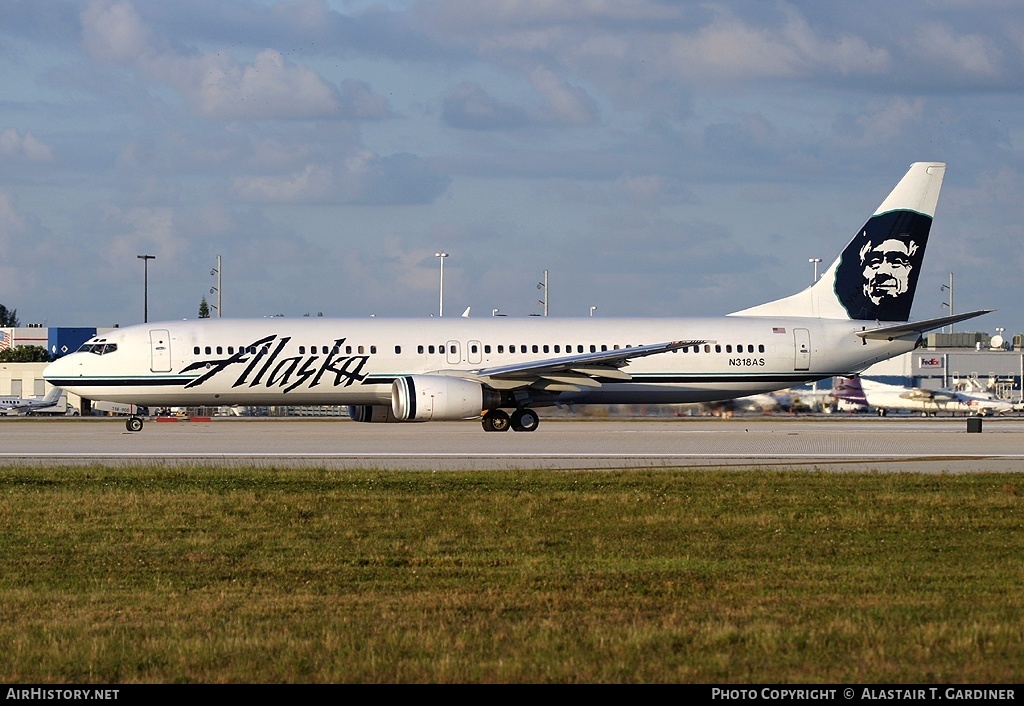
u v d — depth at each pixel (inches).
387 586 1638.8
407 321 5167.3
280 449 3969.0
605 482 2851.9
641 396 5226.4
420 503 2471.7
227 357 4926.2
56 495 2571.4
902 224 5457.7
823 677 1160.8
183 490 2667.3
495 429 5034.5
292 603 1513.3
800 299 5492.1
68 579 1700.3
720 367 5265.8
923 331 5438.0
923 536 2069.4
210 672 1191.6
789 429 5403.5
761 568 1764.3
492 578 1696.6
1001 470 3260.3
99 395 4886.8
